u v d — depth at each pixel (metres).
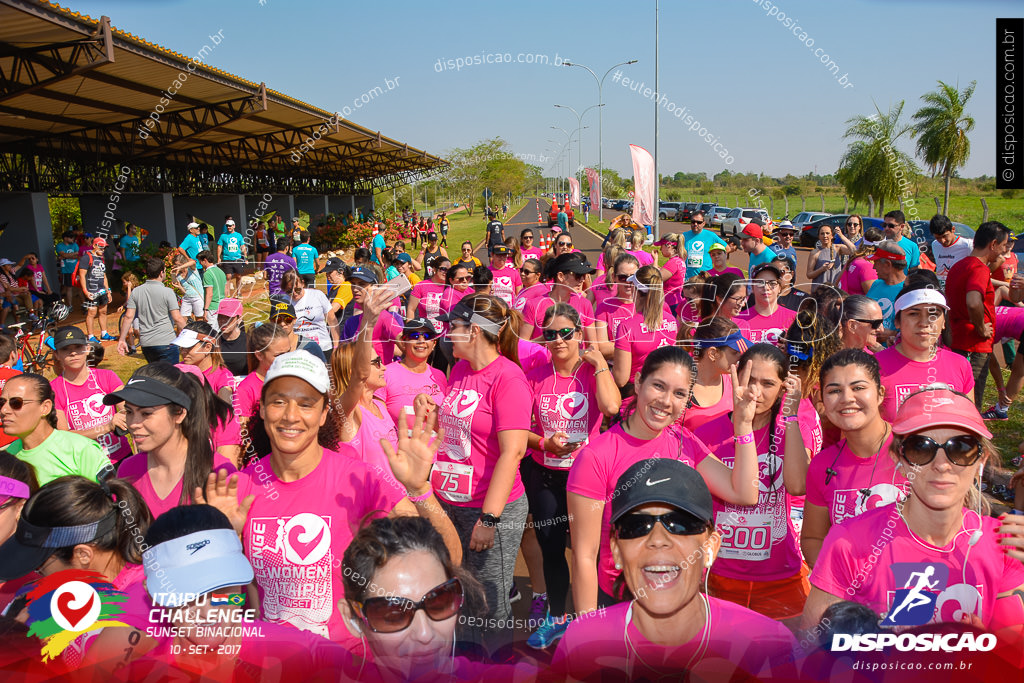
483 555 3.09
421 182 32.09
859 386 2.43
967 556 1.99
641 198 9.34
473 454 3.21
